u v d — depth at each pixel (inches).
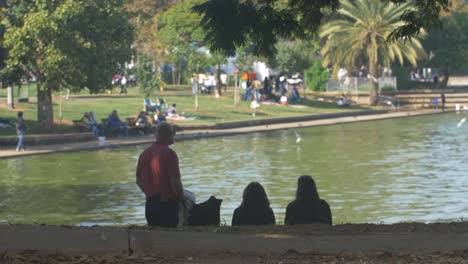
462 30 4146.2
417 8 636.1
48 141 1844.2
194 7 578.2
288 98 3383.4
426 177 1307.8
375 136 2233.0
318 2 604.4
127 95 3034.0
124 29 2027.6
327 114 2999.5
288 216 486.6
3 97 2630.4
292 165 1505.9
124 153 1720.0
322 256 369.4
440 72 4798.2
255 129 2415.1
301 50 3678.6
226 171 1407.5
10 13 1955.0
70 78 1892.2
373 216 922.1
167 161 453.7
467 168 1437.0
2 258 361.7
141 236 379.6
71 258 366.0
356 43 3432.6
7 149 1720.0
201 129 2357.3
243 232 410.6
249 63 3065.9
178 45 3002.0
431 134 2295.8
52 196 1094.4
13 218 916.0
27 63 1932.8
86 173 1358.3
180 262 361.4
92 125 1984.5
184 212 474.6
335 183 1240.2
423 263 354.9
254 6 587.5
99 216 928.9
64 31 1883.6
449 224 450.0
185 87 3720.5
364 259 362.0
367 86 3732.8
